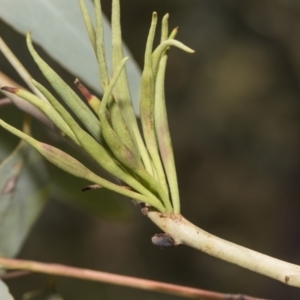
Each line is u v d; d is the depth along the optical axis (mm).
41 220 1219
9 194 450
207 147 1283
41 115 400
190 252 1290
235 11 1195
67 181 465
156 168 359
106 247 1251
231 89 1238
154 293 1065
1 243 451
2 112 456
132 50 1136
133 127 360
